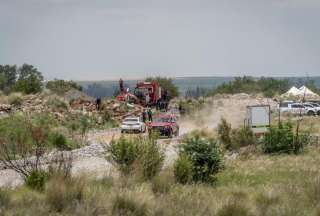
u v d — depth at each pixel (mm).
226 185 51500
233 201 35625
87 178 42156
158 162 51906
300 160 73000
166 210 33156
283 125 89500
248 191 44250
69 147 92750
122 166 51812
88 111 146625
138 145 53156
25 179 43625
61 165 47625
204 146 55781
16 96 141750
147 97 181625
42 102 141125
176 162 52562
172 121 116562
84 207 32281
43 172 43281
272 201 38312
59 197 33531
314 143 91125
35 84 183375
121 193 35281
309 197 39688
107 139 106250
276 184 49438
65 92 198500
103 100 171250
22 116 109938
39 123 107812
